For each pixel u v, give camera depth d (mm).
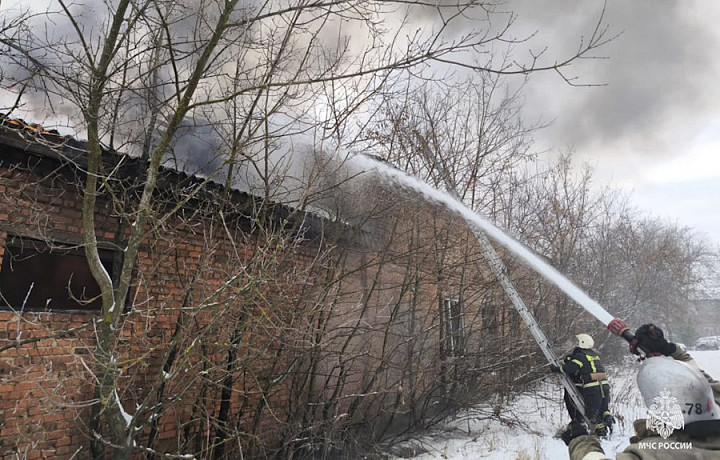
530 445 7238
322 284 5934
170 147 5406
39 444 4762
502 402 8758
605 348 17469
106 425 5160
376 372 6730
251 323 5176
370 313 7672
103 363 3617
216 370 5352
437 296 8172
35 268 5105
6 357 4625
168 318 5844
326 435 6078
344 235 6957
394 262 7371
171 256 5973
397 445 7355
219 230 6395
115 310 3695
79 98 3957
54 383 4883
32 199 4961
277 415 6723
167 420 5688
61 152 4367
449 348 8125
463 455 6949
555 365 3959
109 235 5586
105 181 3803
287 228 6422
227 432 5305
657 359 1742
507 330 9430
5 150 4688
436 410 8305
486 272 8711
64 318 5133
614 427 8133
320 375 6711
